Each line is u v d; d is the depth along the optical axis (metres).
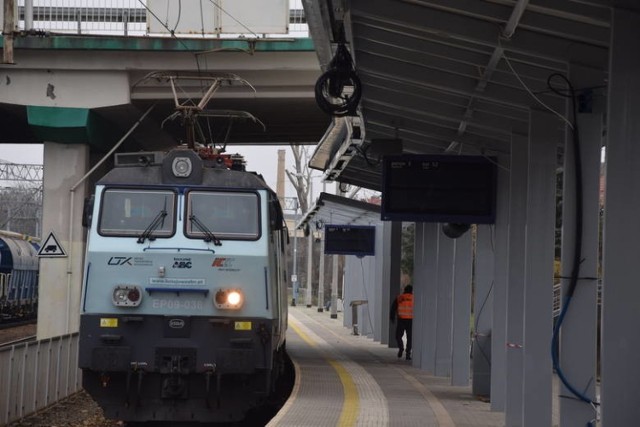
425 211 24.12
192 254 21.64
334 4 14.59
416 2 15.28
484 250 26.53
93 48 40.28
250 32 39.91
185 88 41.62
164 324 21.38
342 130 28.38
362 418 20.91
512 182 20.81
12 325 61.53
